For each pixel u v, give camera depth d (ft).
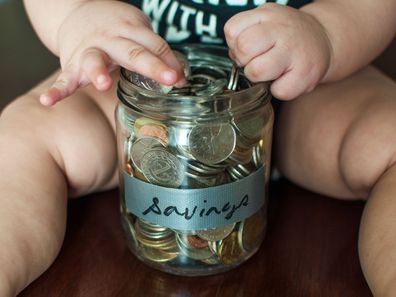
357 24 2.92
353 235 2.89
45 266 2.58
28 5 3.18
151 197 2.48
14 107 2.95
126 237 2.78
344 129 2.98
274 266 2.69
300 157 3.13
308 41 2.52
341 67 2.90
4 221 2.48
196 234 2.50
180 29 3.12
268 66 2.39
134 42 2.41
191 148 2.36
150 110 2.35
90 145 2.90
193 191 2.43
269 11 2.48
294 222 2.99
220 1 2.99
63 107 2.93
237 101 2.34
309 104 3.12
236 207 2.51
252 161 2.54
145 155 2.43
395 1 3.05
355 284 2.59
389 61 4.23
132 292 2.55
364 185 2.82
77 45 2.58
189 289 2.56
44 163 2.76
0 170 2.66
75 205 3.11
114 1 2.74
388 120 2.81
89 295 2.53
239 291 2.55
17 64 4.38
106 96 3.04
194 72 2.72
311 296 2.52
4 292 2.34
